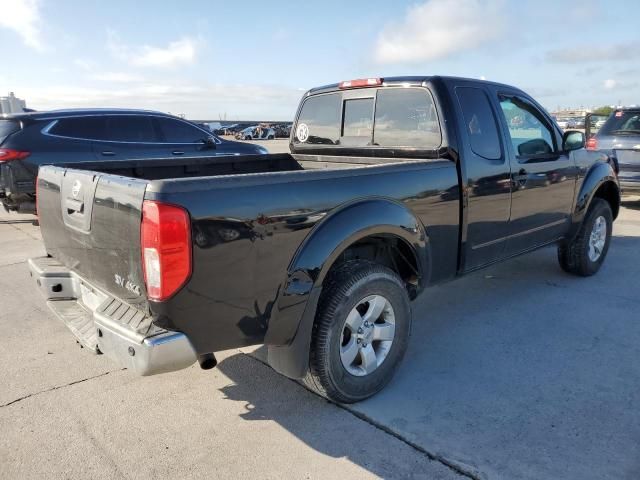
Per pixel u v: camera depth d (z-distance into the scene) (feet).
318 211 8.84
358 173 9.57
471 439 8.85
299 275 8.59
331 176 9.12
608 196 18.45
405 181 10.36
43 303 15.79
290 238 8.48
